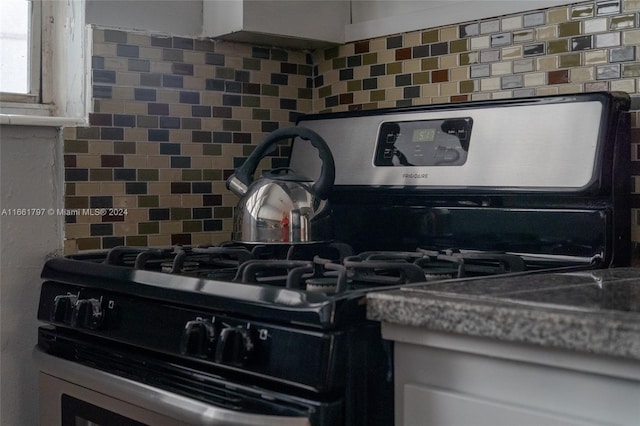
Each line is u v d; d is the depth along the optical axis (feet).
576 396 2.65
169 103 5.60
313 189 4.80
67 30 5.56
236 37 5.74
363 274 3.92
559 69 4.75
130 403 3.78
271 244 4.64
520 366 2.80
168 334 3.64
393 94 5.69
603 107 4.24
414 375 3.14
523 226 4.56
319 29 5.85
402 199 5.16
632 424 2.52
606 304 2.71
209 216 5.80
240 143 5.96
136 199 5.47
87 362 4.18
